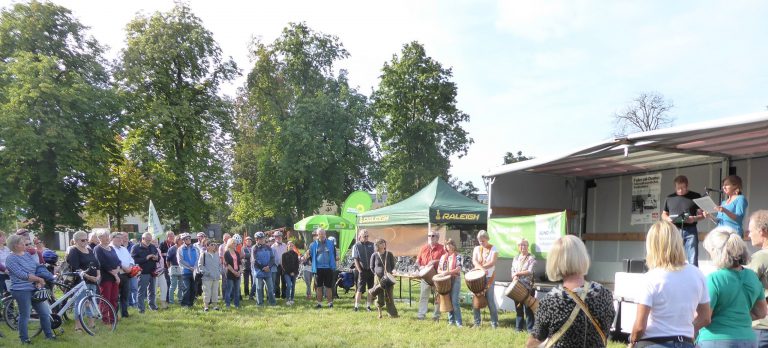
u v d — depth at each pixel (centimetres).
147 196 3045
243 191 4244
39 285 812
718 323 346
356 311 1181
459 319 979
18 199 2431
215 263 1211
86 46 2855
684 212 789
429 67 3881
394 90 3866
